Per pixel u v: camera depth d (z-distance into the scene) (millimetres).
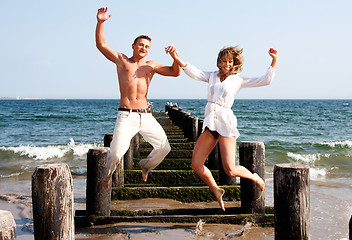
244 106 96000
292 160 14523
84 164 13281
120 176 6406
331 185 9359
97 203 4957
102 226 4855
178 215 5082
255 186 4980
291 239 3580
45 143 21625
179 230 4723
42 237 3240
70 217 3332
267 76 4188
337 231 5262
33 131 28875
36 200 3252
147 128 4473
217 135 4332
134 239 4391
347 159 14500
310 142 21547
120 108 4445
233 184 6512
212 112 4250
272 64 4215
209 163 7527
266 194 7797
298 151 17609
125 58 4492
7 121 38031
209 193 6219
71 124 35625
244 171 4398
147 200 6160
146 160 4676
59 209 3252
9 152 15570
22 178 10297
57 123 36469
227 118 4234
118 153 4359
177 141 10398
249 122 39875
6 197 7504
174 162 8344
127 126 4398
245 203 5051
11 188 8820
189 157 9109
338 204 6910
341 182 9828
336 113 58938
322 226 5492
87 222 4855
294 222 3568
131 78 4422
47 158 14672
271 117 48219
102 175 4941
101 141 23141
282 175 3613
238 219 4930
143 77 4484
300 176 3566
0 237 2400
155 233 4598
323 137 25562
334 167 12836
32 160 14203
